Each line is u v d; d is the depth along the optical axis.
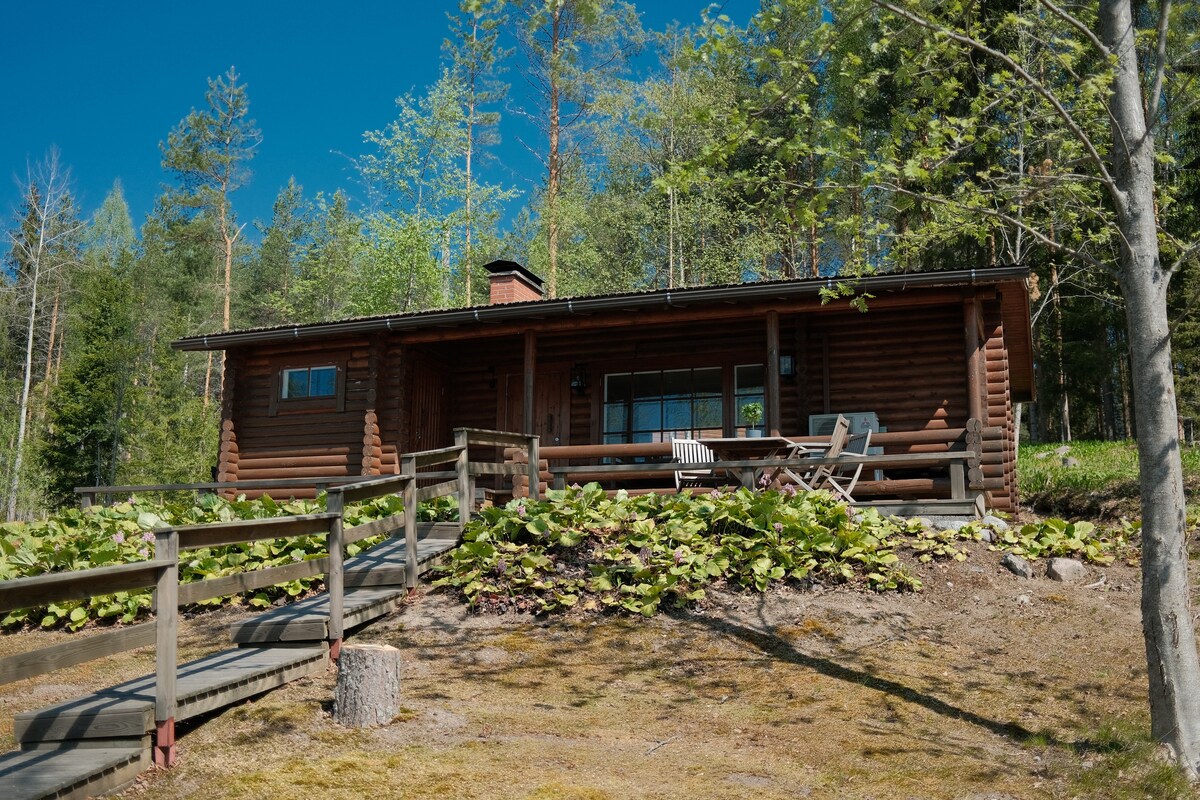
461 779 4.83
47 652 4.38
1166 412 5.52
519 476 11.67
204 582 5.60
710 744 5.45
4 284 44.34
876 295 12.45
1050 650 7.13
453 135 33.25
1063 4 6.77
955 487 9.98
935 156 6.45
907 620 7.67
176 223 46.06
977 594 8.24
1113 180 6.00
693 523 8.95
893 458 9.96
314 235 53.19
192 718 5.78
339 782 4.80
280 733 5.49
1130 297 5.73
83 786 4.61
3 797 4.28
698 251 33.59
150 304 43.88
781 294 12.51
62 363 46.44
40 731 5.06
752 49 6.55
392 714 5.68
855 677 6.58
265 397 16.27
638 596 7.89
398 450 14.95
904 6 6.34
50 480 32.28
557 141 33.12
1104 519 14.14
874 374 13.50
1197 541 9.77
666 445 11.78
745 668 6.75
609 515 9.25
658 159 33.59
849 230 7.13
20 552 9.36
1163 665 5.34
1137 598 8.16
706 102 29.30
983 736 5.68
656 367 15.07
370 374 15.18
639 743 5.45
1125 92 5.91
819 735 5.60
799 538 8.66
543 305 13.50
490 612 7.87
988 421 12.49
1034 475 17.83
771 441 11.07
